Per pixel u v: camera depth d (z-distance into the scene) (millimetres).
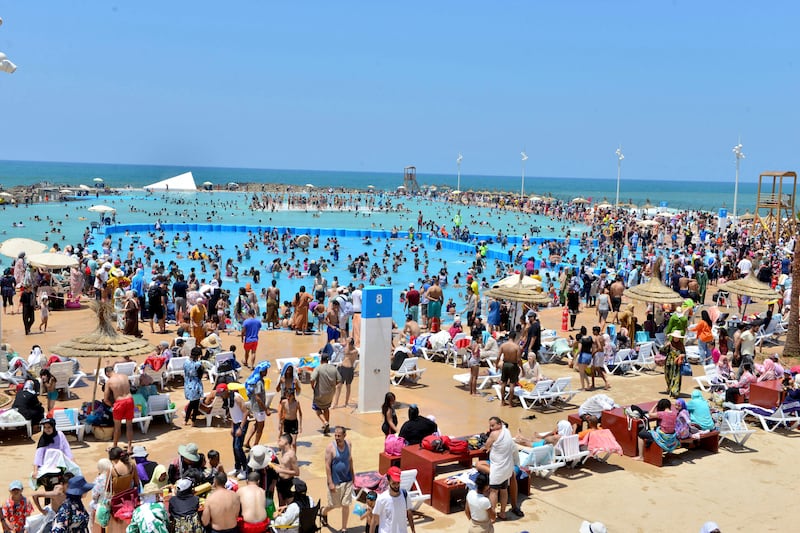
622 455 12227
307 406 14383
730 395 14977
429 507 10008
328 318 18234
